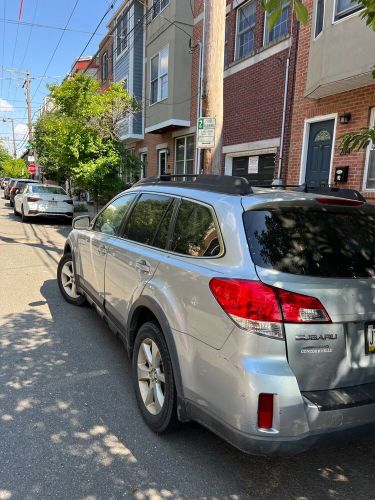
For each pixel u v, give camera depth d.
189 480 2.61
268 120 10.89
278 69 10.41
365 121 7.82
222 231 2.60
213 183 3.04
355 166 7.99
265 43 11.00
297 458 2.87
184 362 2.65
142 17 17.48
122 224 4.14
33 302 6.09
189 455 2.84
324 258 2.47
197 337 2.54
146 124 17.55
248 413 2.20
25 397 3.48
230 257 2.47
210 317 2.44
